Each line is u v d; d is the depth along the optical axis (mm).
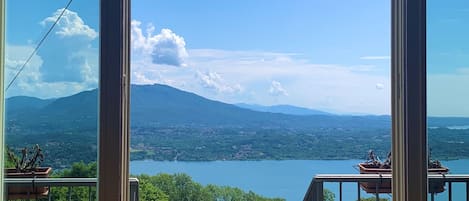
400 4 2246
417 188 2193
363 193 3594
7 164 2240
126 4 2223
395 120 2262
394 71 2271
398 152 2244
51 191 2229
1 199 2223
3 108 2234
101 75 2154
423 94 2205
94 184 2201
